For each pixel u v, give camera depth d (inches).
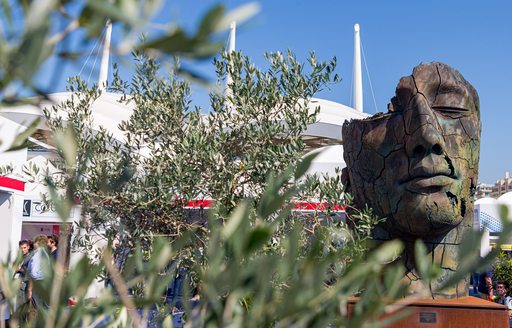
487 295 252.2
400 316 28.7
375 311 27.4
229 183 158.2
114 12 19.1
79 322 37.1
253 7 18.9
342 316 29.4
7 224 414.6
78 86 185.6
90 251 137.9
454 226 162.6
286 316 26.7
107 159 155.2
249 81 168.9
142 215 160.2
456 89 167.9
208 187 161.5
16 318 40.7
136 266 37.5
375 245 170.7
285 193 31.0
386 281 30.6
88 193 123.5
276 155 154.3
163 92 177.3
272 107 171.3
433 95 167.8
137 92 180.1
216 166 160.7
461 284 161.5
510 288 265.6
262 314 27.2
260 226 27.5
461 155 164.6
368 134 175.0
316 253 28.9
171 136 178.1
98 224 143.1
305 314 27.7
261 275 26.6
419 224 161.0
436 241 165.0
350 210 174.9
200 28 18.6
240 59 169.5
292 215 138.5
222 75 172.9
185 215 168.6
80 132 167.5
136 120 180.5
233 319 30.2
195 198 160.9
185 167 161.2
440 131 162.9
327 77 169.0
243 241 25.3
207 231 135.9
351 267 29.8
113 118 573.9
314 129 590.6
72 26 21.0
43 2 18.3
